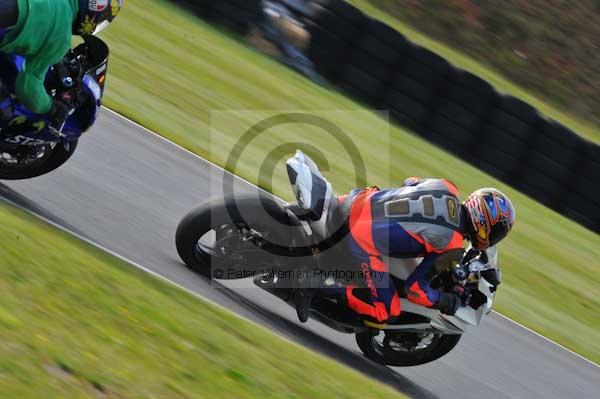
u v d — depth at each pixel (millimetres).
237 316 19578
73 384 12766
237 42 53000
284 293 21359
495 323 28562
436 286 22422
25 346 13039
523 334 28703
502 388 24016
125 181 26359
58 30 18453
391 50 51312
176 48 46656
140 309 16562
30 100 19031
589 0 79438
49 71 20234
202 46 48938
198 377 14938
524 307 32031
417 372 23266
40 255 16641
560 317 32875
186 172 29953
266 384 16094
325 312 21750
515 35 73250
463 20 72000
